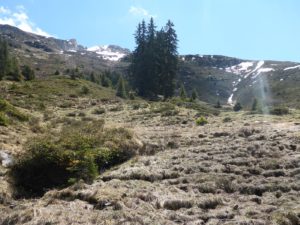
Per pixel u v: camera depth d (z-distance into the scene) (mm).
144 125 34312
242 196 12461
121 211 10453
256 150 18391
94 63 176125
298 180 13836
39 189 16000
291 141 20438
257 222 9695
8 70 77625
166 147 21906
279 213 10320
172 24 80750
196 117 38500
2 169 16812
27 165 16516
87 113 44938
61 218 10078
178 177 15031
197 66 166750
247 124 29562
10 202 13859
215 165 16219
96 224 9695
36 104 47125
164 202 11539
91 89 69188
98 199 11703
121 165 18266
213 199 11766
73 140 19359
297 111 42062
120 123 34938
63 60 166625
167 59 79188
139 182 14258
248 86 137875
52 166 16672
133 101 57312
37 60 150375
